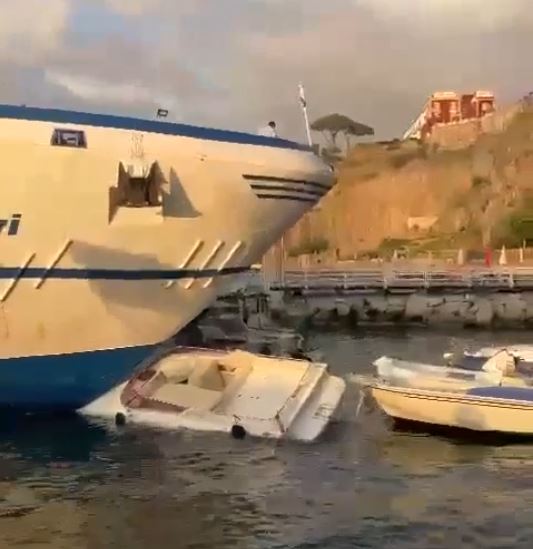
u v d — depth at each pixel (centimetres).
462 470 1341
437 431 1564
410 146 8794
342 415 1617
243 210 1584
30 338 1511
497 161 7781
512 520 1130
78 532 1073
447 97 9906
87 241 1475
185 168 1509
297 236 7875
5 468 1307
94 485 1237
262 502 1183
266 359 1639
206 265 1600
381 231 7800
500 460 1398
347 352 2759
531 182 7319
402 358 2589
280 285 3634
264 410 1527
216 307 2736
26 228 1437
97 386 1580
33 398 1563
